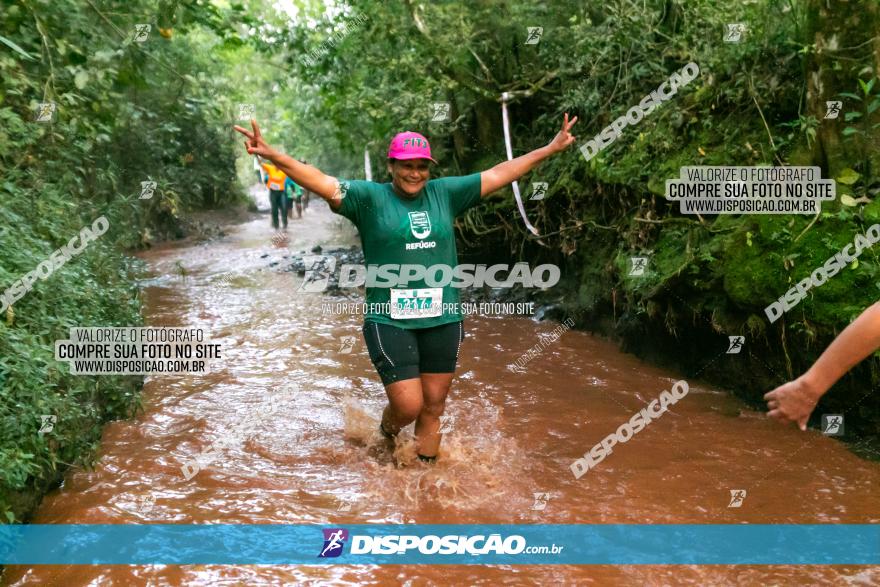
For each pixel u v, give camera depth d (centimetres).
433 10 841
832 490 390
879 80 475
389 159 398
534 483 402
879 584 307
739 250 516
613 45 726
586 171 718
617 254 666
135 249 1275
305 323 770
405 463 427
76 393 434
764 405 512
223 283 988
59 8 524
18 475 325
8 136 518
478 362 627
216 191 1784
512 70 879
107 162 903
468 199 419
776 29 570
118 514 365
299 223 1728
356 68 988
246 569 319
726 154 575
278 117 1505
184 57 1139
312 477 411
